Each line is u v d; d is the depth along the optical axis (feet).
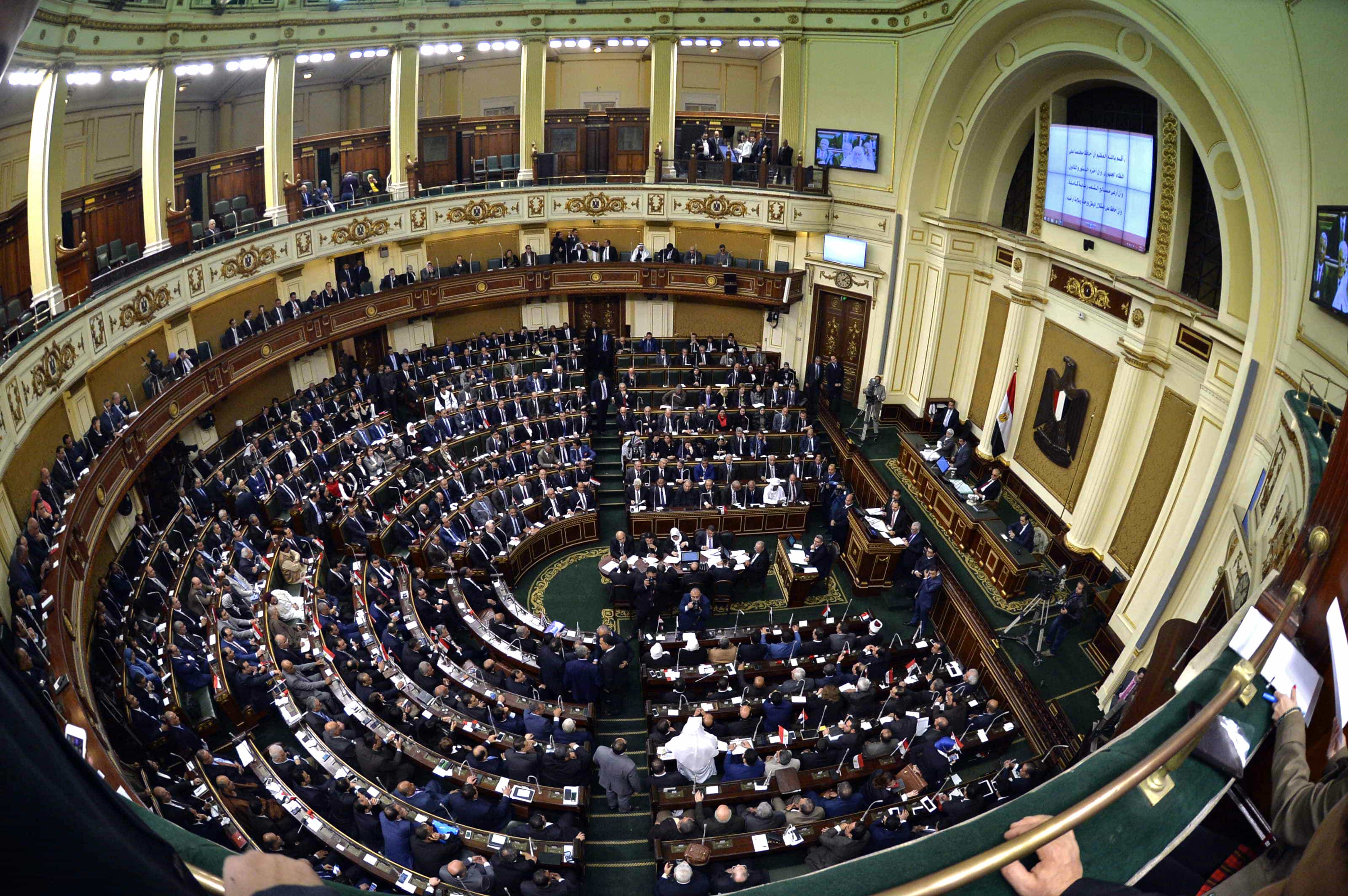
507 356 95.96
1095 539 64.75
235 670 51.19
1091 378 65.57
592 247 99.81
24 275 63.00
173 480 67.41
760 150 94.53
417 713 49.70
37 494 50.93
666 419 83.46
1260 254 43.65
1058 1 59.52
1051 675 57.31
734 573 66.28
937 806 44.27
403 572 62.64
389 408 87.35
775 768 46.55
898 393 91.35
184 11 65.77
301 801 43.29
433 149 104.68
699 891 39.42
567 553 74.95
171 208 71.26
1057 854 8.57
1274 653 12.71
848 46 84.69
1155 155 55.83
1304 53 38.45
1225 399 50.80
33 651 40.06
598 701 58.59
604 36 90.74
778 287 95.40
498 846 41.78
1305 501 29.89
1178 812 9.86
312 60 81.30
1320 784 9.79
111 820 3.86
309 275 86.79
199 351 73.36
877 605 68.59
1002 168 77.25
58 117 55.42
